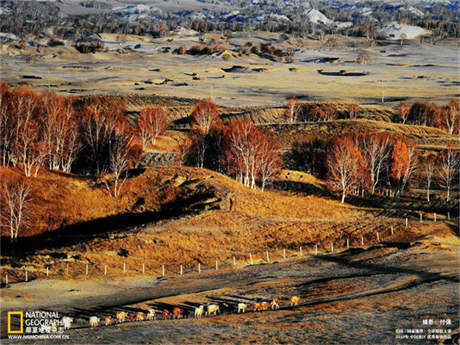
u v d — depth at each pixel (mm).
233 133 100688
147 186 86125
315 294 46062
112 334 34500
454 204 92938
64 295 48906
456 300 40219
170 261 62531
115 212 79500
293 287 49656
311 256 64812
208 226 73312
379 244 68125
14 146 88375
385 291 45406
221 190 85188
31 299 47250
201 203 81062
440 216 84750
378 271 54344
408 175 104312
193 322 37531
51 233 72750
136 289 51781
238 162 98625
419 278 49656
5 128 91000
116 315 41875
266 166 98625
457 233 72938
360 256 62219
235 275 56719
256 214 79562
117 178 84188
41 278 53969
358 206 93312
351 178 97188
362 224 77625
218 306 41625
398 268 54625
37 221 73500
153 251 64500
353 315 37375
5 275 54625
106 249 63719
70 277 54875
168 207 81438
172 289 51500
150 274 57906
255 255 65188
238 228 73562
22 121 92938
